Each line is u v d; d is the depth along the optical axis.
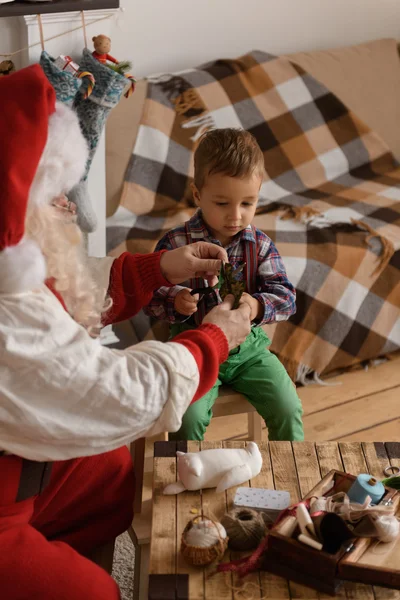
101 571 1.12
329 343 2.36
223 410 1.76
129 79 1.74
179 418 1.12
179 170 2.53
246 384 1.73
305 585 1.06
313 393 2.33
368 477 1.18
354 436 2.13
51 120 1.07
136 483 1.59
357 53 2.97
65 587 1.08
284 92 2.79
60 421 1.05
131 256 1.50
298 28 3.04
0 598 1.08
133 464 1.62
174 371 1.09
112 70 1.69
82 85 1.67
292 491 1.25
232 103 2.68
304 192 2.71
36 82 0.99
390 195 2.70
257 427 1.82
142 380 1.08
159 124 2.53
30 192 1.07
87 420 1.07
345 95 2.88
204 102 2.62
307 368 2.35
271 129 2.73
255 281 1.72
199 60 2.92
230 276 1.36
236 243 1.70
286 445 1.36
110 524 1.43
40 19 1.72
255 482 1.26
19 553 1.09
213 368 1.17
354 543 1.08
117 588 1.12
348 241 2.38
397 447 1.36
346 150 2.84
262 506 1.19
